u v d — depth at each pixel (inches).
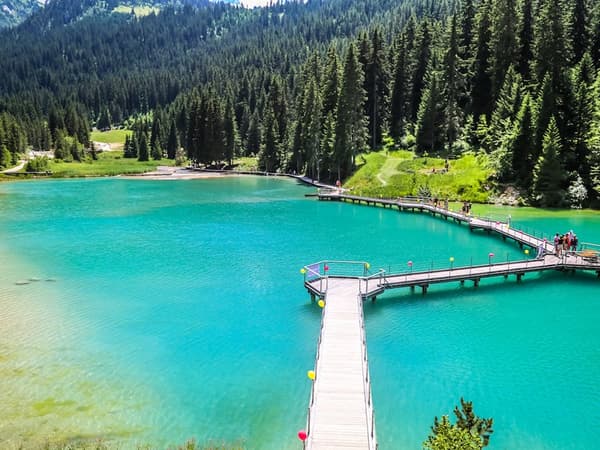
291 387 841.5
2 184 4333.2
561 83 2839.6
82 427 716.0
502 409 781.3
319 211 2768.2
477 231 2188.7
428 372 899.4
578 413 770.8
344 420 689.6
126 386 838.5
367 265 1381.6
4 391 814.5
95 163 6604.3
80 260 1662.2
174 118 7273.6
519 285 1414.9
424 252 1811.0
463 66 3791.8
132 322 1127.0
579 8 3380.9
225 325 1114.7
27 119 7805.1
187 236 2074.3
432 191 2994.6
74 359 937.5
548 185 2691.9
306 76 5211.6
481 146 3351.4
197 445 678.5
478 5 4168.3
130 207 2906.0
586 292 1350.9
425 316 1180.5
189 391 824.9
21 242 1927.9
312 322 1136.2
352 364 858.1
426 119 3671.3
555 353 980.6
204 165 5802.2
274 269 1569.9
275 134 5216.5
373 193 3147.1
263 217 2566.4
